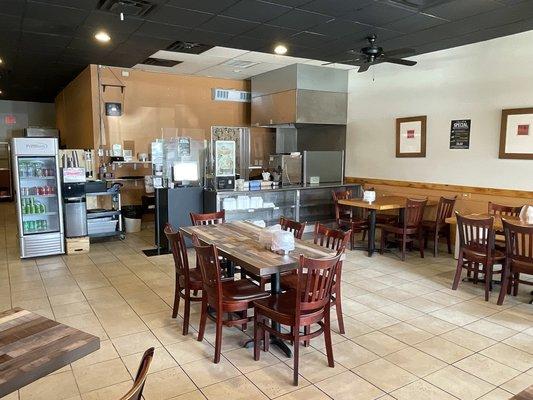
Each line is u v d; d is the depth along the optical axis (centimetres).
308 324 276
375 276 499
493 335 342
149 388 264
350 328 354
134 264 546
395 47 579
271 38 533
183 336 338
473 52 570
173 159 637
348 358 304
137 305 403
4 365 151
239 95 879
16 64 706
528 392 148
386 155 709
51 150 568
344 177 796
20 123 1221
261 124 827
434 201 633
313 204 725
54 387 265
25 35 521
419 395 258
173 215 609
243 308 300
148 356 144
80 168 604
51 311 387
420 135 648
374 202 602
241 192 620
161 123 803
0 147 1190
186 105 827
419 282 477
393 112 692
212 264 296
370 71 727
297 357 269
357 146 764
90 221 662
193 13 433
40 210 577
